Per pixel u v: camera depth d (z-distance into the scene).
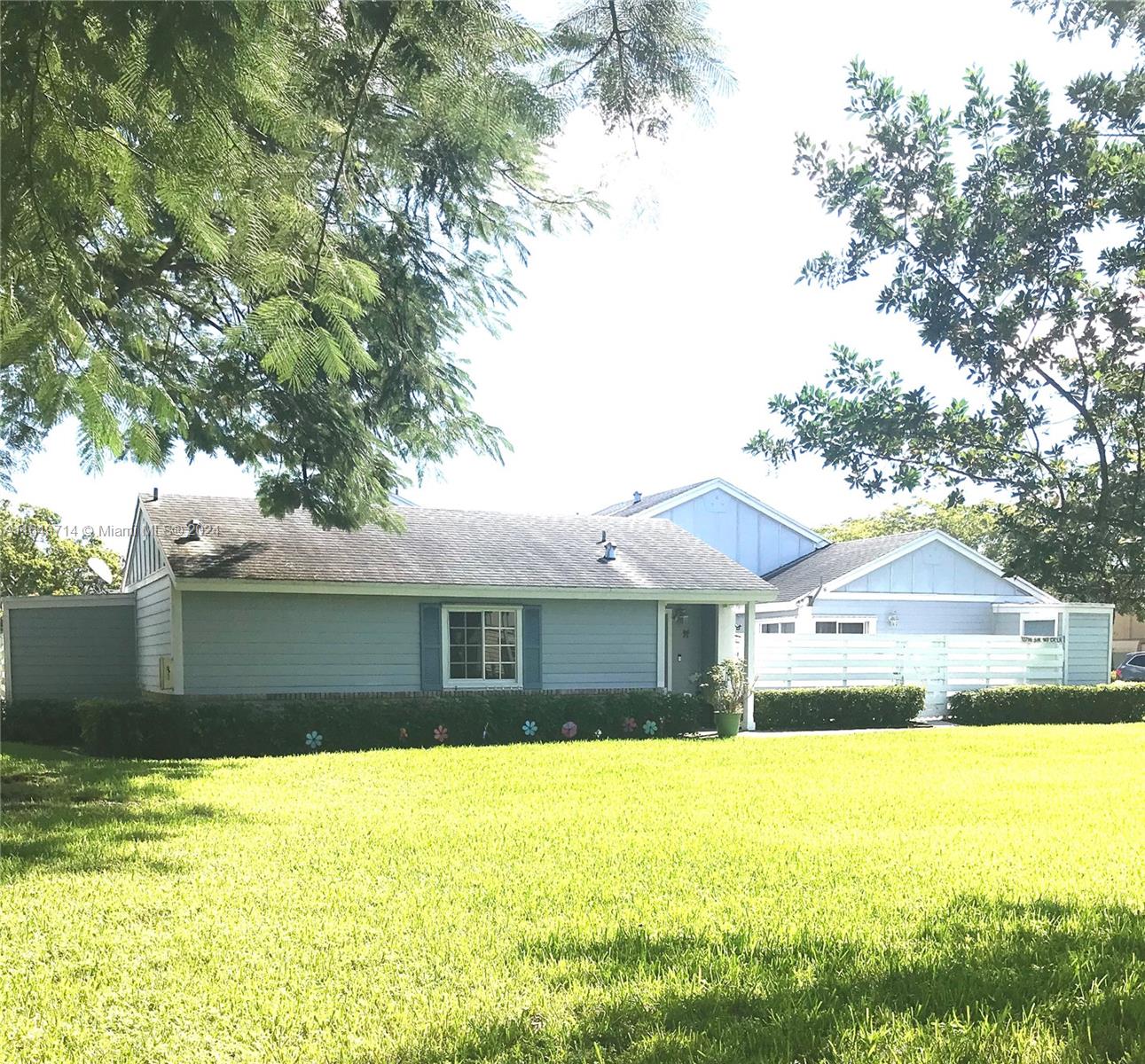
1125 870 6.12
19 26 2.71
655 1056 3.38
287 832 7.37
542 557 18.03
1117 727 17.77
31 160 3.07
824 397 4.21
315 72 3.06
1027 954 4.39
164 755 13.59
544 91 3.36
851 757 12.55
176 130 2.96
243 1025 3.71
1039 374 3.71
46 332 3.66
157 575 15.63
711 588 17.98
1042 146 3.59
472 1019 3.74
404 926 4.92
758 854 6.59
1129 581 3.83
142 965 4.37
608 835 7.24
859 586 23.31
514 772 11.01
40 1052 3.49
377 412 12.19
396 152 3.62
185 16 2.64
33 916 5.10
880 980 4.07
